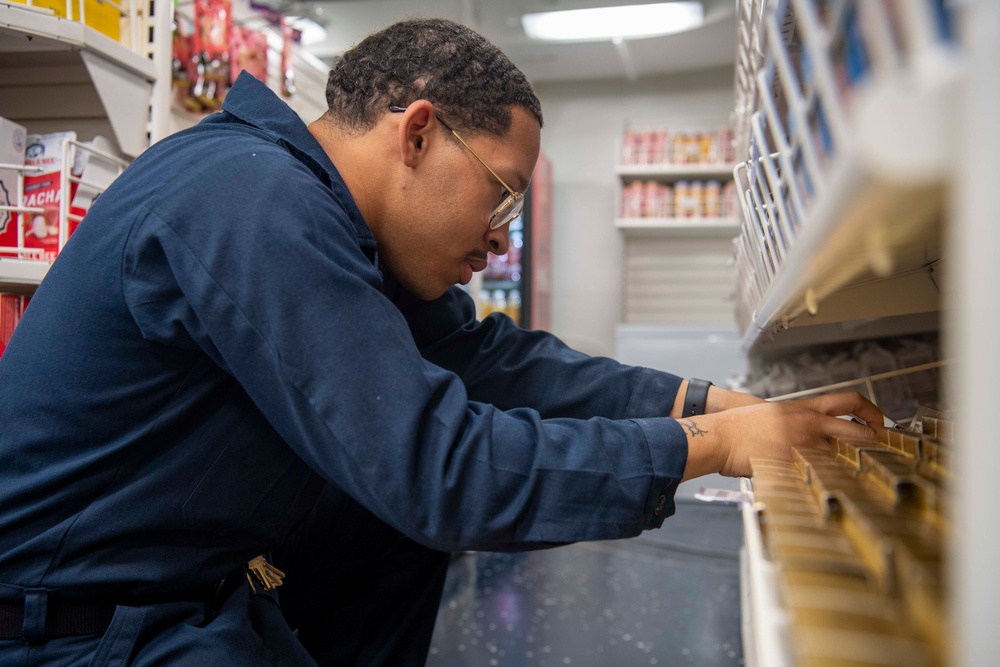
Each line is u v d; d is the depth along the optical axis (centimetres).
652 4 365
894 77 25
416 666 127
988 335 20
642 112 489
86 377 79
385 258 98
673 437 75
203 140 85
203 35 164
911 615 29
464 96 89
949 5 28
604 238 490
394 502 68
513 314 448
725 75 476
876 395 146
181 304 75
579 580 213
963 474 21
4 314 124
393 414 69
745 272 129
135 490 80
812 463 62
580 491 72
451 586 208
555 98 499
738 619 179
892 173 23
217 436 83
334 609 127
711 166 421
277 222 72
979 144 20
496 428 73
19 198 124
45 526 79
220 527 85
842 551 38
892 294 85
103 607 81
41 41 122
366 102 93
